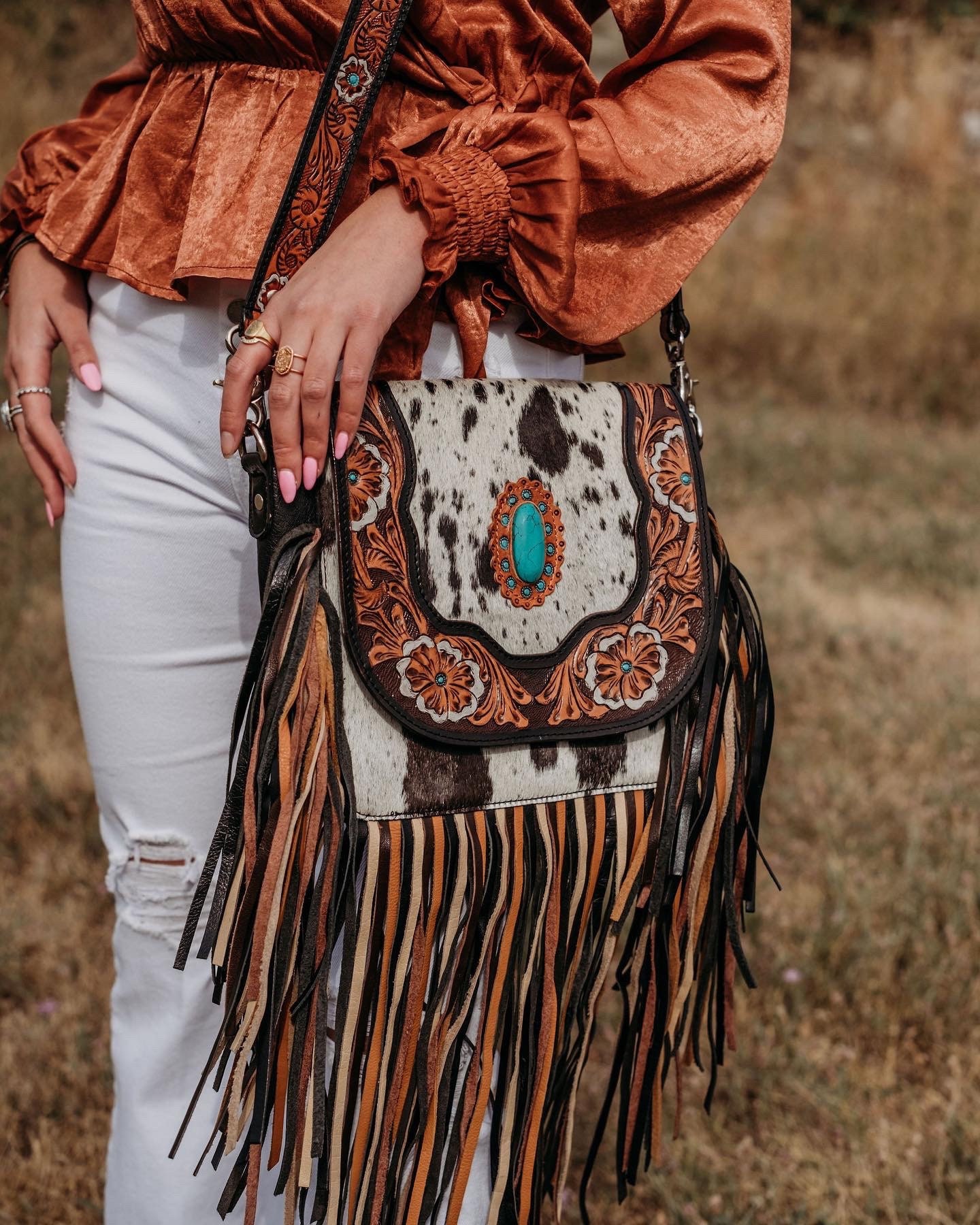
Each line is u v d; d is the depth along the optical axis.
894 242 7.81
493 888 1.09
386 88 1.10
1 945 2.18
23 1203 1.64
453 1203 1.12
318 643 1.00
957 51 9.12
